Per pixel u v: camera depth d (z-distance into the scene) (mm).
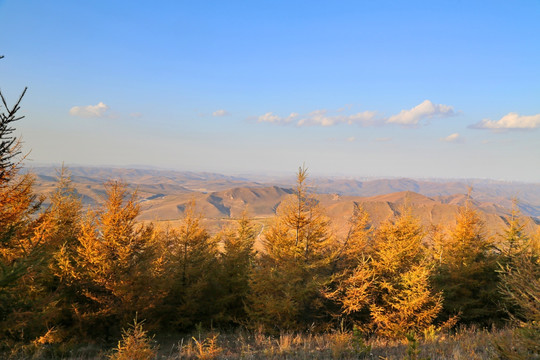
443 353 8945
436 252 24250
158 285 18438
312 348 10945
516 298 7109
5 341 12203
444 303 19359
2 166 7449
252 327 16562
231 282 24328
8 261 10109
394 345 11453
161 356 10891
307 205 18125
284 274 16672
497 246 23094
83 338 16516
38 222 11781
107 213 17594
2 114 6152
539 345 6383
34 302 9375
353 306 15930
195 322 22453
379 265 17797
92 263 16922
